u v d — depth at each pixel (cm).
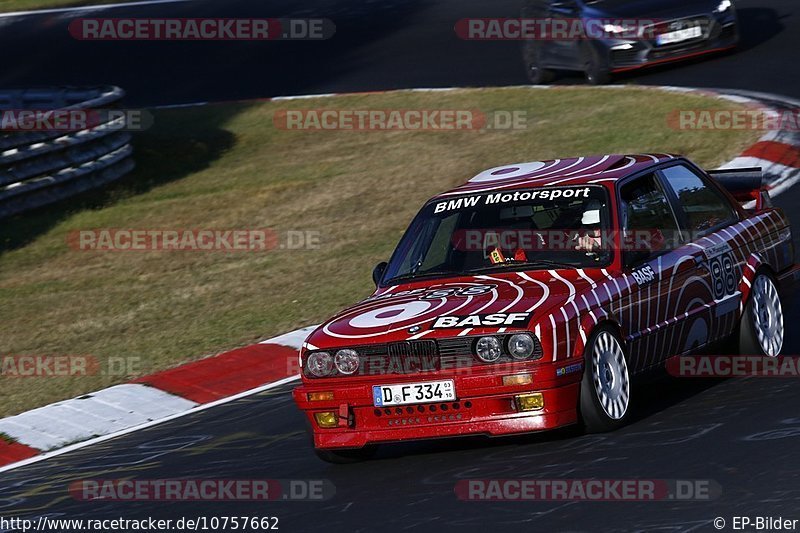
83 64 10306
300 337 3638
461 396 2192
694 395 2511
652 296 2406
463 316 2231
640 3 6881
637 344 2362
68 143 6094
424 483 2170
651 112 5981
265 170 6538
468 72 8081
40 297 4659
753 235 2764
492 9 9775
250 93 8725
